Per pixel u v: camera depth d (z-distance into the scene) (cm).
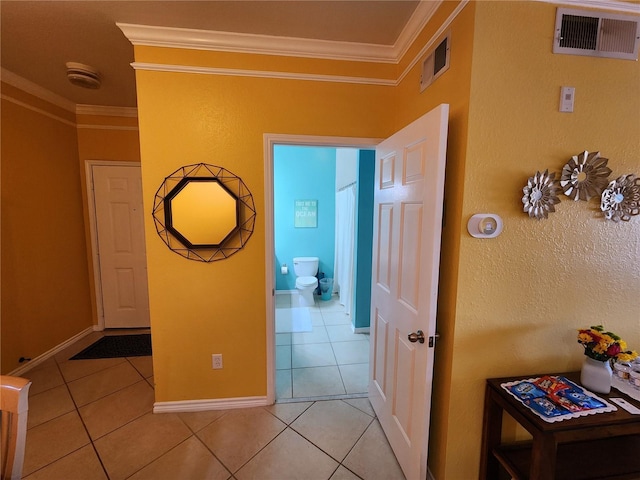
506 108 121
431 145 123
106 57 200
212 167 184
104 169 315
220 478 151
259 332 200
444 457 139
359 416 196
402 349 152
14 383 84
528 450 133
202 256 190
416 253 137
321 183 468
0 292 227
